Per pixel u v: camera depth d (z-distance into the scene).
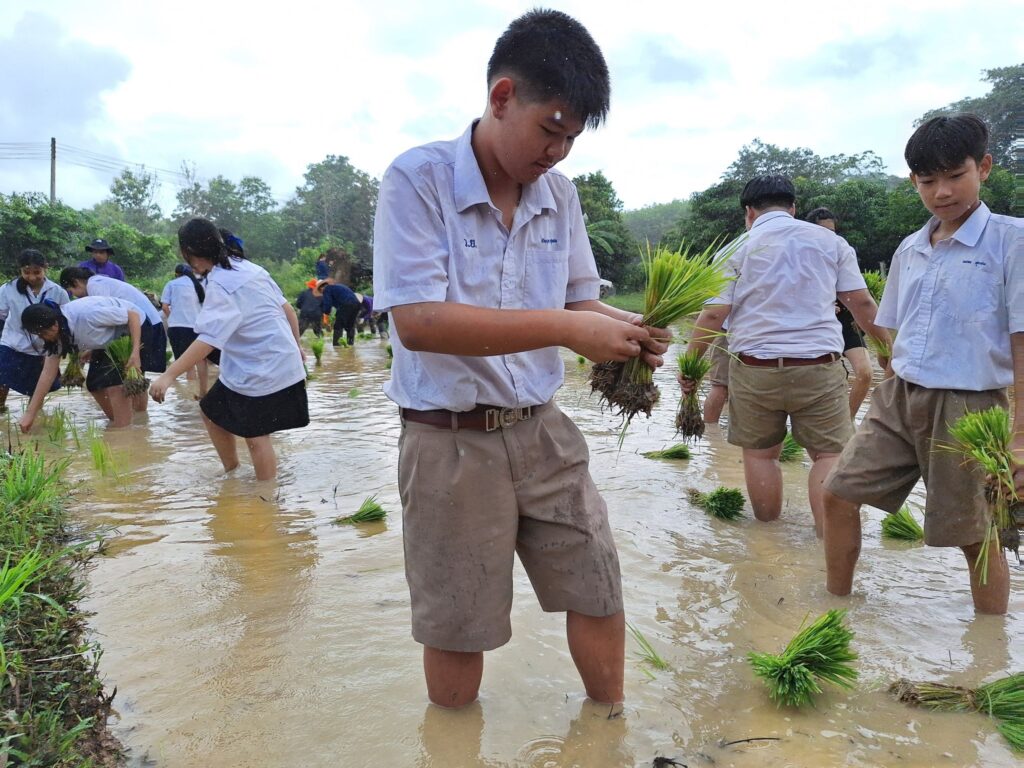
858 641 3.04
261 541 4.17
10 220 33.53
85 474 5.60
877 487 3.29
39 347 7.60
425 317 2.07
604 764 2.28
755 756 2.30
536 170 2.10
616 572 2.48
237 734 2.42
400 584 3.59
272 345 5.17
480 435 2.30
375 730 2.45
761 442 4.50
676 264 2.44
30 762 2.13
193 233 4.98
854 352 6.15
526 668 2.83
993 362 3.04
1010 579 3.62
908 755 2.31
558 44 1.96
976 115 3.05
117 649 2.97
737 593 3.52
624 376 2.47
